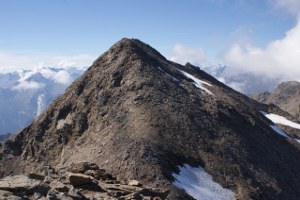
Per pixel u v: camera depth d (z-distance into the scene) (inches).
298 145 3914.9
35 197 831.1
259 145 3184.1
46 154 3031.5
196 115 3029.0
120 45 3814.0
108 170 2321.6
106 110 3043.8
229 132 3041.3
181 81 3789.4
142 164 2253.9
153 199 1071.0
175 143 2600.9
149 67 3521.2
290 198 2615.7
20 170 2960.1
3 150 3260.3
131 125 2783.0
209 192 2244.1
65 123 3159.5
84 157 2640.3
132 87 3206.2
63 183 1062.4
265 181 2615.7
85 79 3518.7
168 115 2876.5
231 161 2645.2
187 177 2327.8
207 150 2667.3
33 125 3412.9
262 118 4234.7
